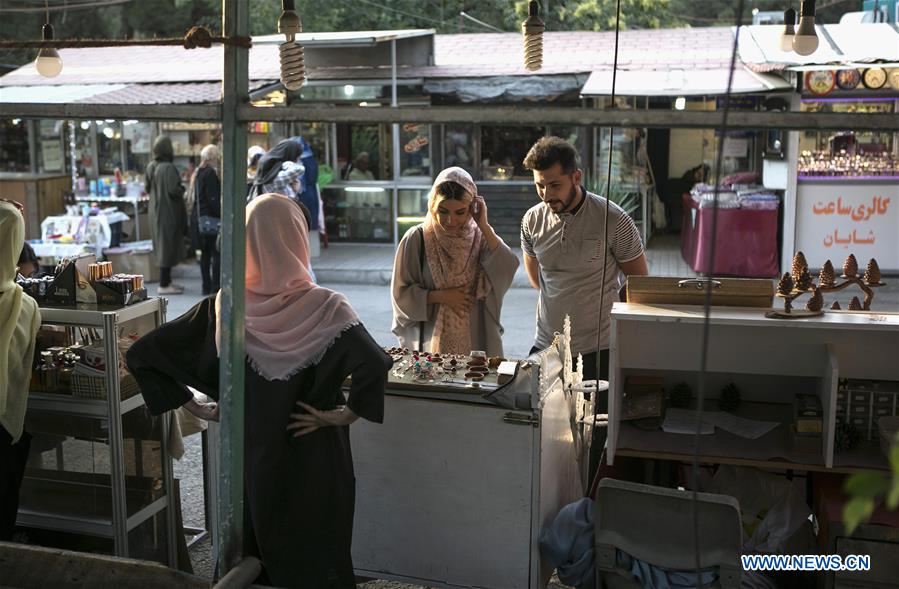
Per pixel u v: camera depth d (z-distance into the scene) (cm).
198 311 307
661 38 1265
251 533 300
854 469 308
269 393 288
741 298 331
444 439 332
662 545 295
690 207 1173
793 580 333
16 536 390
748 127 214
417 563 343
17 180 1301
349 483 304
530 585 330
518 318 944
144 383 304
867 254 1065
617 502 299
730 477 341
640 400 349
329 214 1349
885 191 1052
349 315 290
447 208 405
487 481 329
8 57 1694
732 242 1073
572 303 417
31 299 356
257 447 289
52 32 373
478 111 227
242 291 259
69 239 1125
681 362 341
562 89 1132
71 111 257
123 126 1385
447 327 420
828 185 1058
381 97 1198
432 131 1300
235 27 242
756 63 1032
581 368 386
